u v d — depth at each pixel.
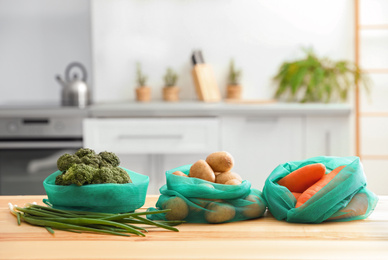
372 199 1.29
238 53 3.98
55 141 3.36
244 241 1.09
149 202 1.48
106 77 4.03
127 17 3.99
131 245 1.06
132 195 1.31
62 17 4.15
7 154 3.38
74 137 3.36
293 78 3.72
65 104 3.60
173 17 3.98
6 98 4.21
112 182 1.30
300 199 1.28
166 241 1.09
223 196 1.27
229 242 1.09
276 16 3.94
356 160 1.31
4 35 4.17
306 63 3.75
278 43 3.95
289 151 3.34
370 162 3.96
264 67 3.97
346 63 3.76
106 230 1.16
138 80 3.95
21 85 4.21
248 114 3.33
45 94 4.21
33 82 4.21
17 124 3.36
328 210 1.24
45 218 1.23
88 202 1.27
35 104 3.68
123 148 3.35
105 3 3.98
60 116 3.36
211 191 1.26
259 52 3.96
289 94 3.93
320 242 1.08
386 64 3.90
